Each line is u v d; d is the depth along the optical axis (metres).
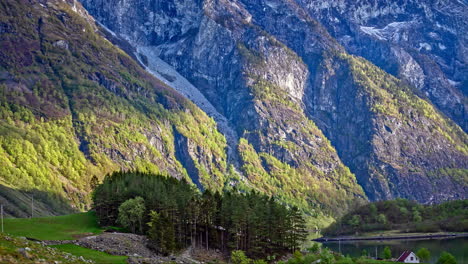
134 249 157.62
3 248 86.06
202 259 174.12
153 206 194.00
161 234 166.00
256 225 191.50
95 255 137.00
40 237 155.62
